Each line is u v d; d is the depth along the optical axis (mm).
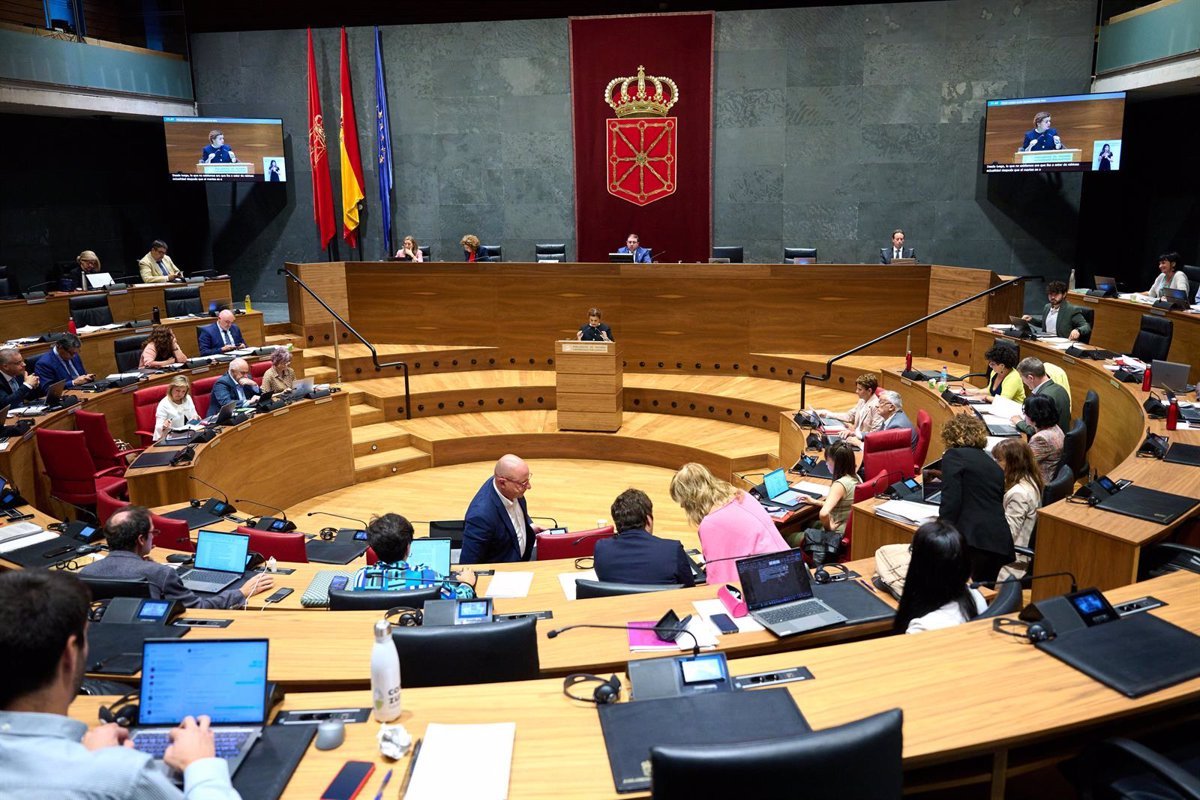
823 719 2373
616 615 3305
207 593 4078
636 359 11680
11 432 7023
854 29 13047
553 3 13992
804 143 13484
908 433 6273
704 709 2404
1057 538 4363
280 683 2891
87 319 10180
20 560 4516
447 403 10898
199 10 14461
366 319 12180
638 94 13633
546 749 2293
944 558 3037
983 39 12734
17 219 12852
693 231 13984
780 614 3229
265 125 13852
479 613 3115
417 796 2111
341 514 8367
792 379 11039
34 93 11266
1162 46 10891
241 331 11086
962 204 13234
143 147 15008
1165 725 2654
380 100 13969
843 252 13719
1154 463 5219
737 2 13656
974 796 2820
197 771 1866
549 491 8898
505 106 14062
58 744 1646
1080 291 10586
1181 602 2965
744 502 4320
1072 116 12016
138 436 8727
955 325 10359
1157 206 13836
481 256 13500
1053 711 2395
